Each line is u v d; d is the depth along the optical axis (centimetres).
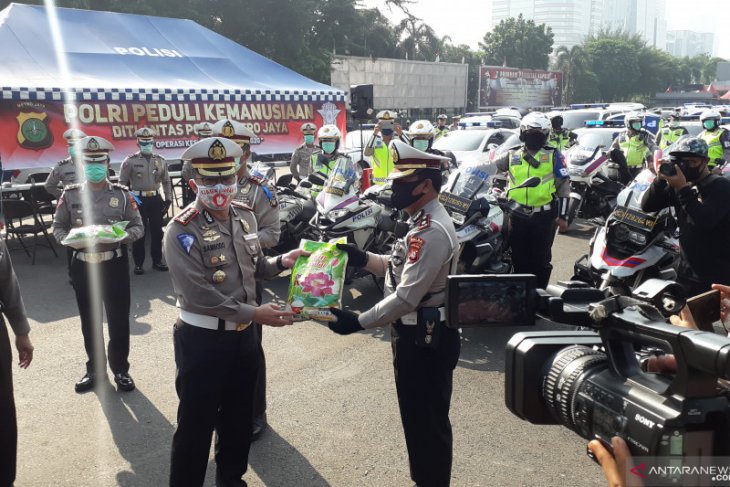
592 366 158
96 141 432
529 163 577
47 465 346
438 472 281
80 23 1188
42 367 480
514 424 394
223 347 285
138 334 555
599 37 8688
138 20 1295
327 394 435
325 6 3350
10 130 934
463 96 4741
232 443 312
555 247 907
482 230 550
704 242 385
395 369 282
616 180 968
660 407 130
